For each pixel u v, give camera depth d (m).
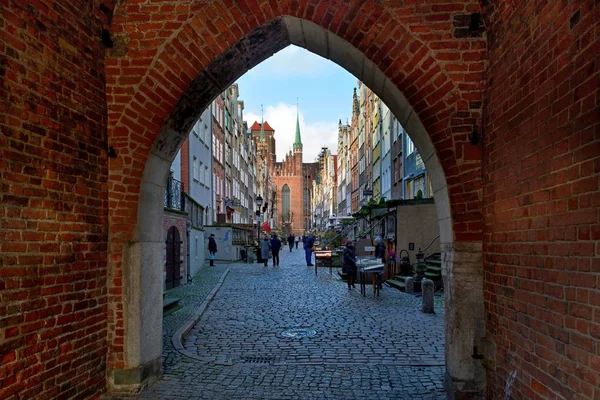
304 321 10.68
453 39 5.45
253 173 74.69
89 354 5.46
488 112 5.16
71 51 5.18
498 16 4.90
